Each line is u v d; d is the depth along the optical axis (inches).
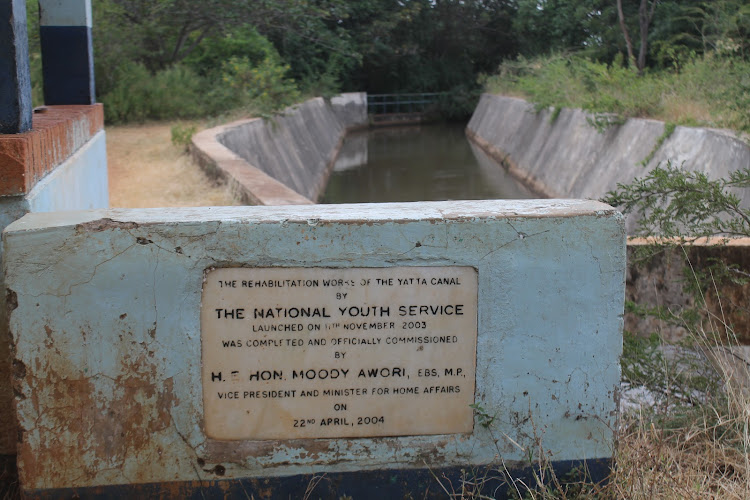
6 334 139.0
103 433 128.1
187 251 125.3
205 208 135.2
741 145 373.4
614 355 134.1
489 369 132.6
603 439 136.5
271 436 131.4
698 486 137.1
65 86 256.4
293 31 931.3
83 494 129.1
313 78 1232.8
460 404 133.6
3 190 137.3
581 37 1208.8
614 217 130.0
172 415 128.8
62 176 172.1
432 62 1619.1
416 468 134.5
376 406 132.3
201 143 492.1
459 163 1025.5
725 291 212.5
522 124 948.0
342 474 133.5
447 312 130.4
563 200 140.3
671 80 563.5
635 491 131.4
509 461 135.9
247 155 587.8
